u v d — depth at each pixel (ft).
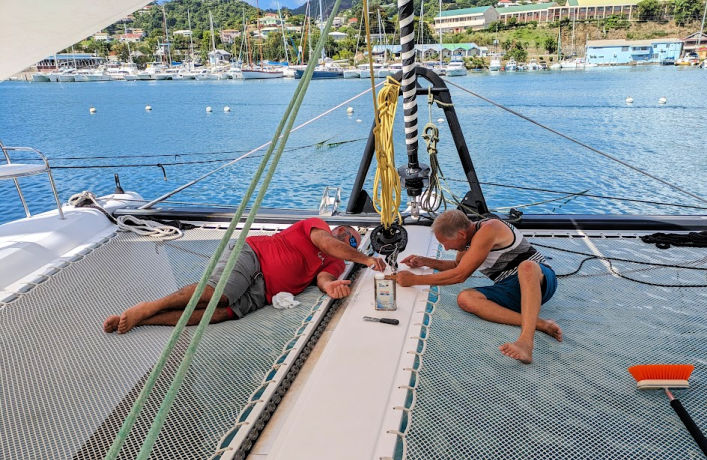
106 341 9.16
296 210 15.85
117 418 7.18
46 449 6.67
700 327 9.12
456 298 10.32
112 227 15.01
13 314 10.12
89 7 6.78
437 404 7.18
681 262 11.78
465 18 392.06
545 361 8.21
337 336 8.81
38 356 8.72
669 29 321.11
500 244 9.44
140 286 11.30
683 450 6.31
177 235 14.25
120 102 128.67
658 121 77.00
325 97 127.34
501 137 67.87
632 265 11.69
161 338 9.23
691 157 53.42
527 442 6.48
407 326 9.15
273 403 7.34
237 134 75.00
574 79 172.04
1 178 12.87
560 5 396.16
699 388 7.48
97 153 61.82
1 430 7.02
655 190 42.24
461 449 6.36
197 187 45.44
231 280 9.68
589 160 53.93
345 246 10.49
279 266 10.29
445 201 14.76
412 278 9.95
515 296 9.39
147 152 62.23
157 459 6.36
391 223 12.24
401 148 61.00
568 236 13.50
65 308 10.36
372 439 6.44
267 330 9.36
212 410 7.25
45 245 12.76
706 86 131.75
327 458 6.14
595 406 7.16
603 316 9.59
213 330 9.45
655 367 7.42
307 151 60.70
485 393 7.42
